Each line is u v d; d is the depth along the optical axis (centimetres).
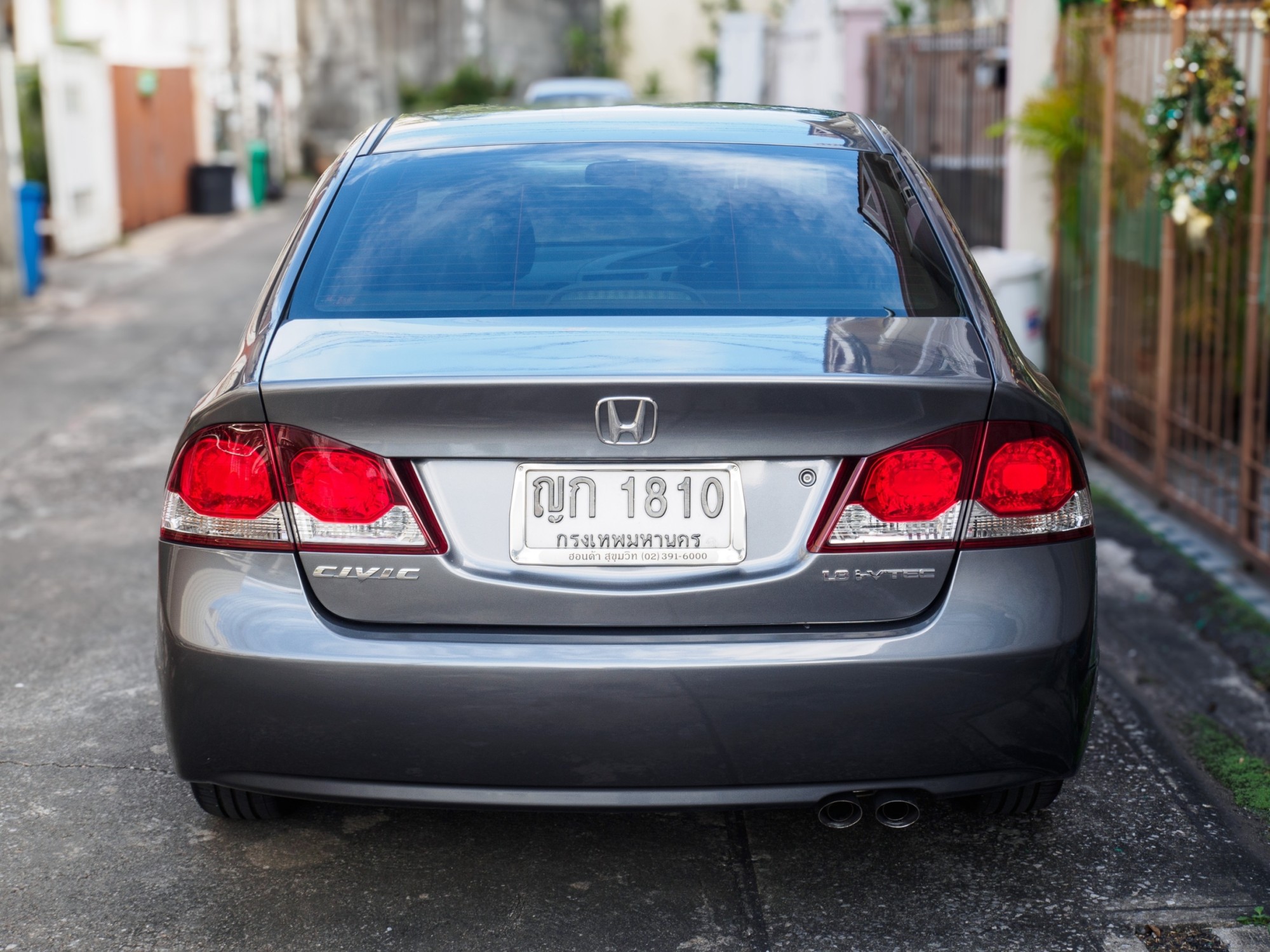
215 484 251
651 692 240
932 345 262
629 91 1738
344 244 293
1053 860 308
